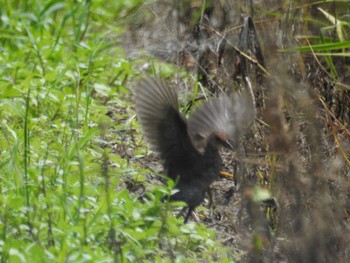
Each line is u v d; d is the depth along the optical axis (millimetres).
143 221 10875
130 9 18484
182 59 16469
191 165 11562
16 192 11297
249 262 10586
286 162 10531
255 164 12219
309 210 10797
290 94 10898
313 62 13000
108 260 9656
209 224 12547
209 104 11695
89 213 11008
